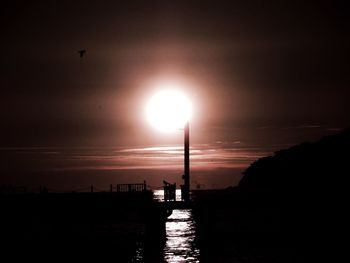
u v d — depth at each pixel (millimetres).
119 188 85500
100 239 85312
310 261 63250
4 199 86312
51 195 85750
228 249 72688
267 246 73750
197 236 87188
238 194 85438
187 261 66000
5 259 69938
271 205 89750
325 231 81250
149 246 78250
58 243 81812
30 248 77812
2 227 91125
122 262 66312
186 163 86688
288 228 87875
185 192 85938
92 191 90312
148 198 82938
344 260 63406
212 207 85000
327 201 94500
